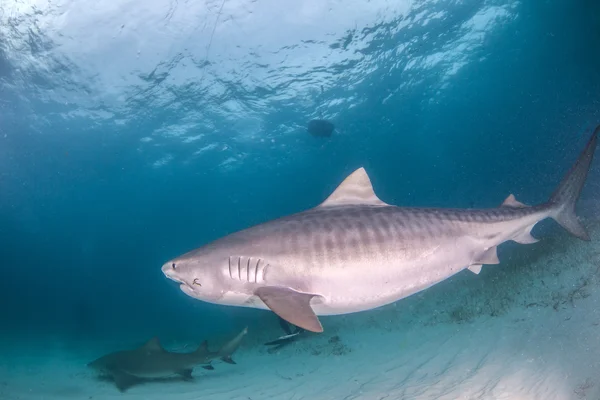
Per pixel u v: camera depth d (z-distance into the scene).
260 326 19.59
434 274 4.56
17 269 93.75
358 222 4.48
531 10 24.59
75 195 43.69
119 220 59.41
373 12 22.59
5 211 46.66
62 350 23.33
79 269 93.88
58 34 20.12
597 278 9.67
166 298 49.06
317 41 24.03
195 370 13.95
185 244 81.69
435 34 25.45
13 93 23.77
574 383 6.03
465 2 23.19
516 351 8.05
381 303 4.39
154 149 34.06
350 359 11.63
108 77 23.80
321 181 53.91
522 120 36.25
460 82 32.31
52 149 31.53
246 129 33.47
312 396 9.33
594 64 28.16
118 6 19.39
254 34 22.67
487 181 45.53
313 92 29.44
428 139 44.75
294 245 4.25
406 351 10.82
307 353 13.48
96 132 29.58
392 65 28.09
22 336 31.16
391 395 7.99
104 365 12.45
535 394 6.16
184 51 22.92
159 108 27.81
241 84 26.80
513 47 28.14
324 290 4.19
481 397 6.61
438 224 4.69
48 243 69.25
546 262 12.19
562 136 27.78
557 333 8.08
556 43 27.94
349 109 33.56
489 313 11.04
